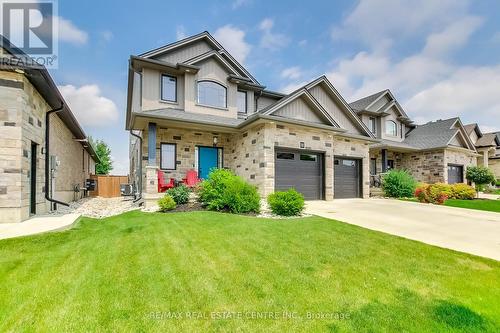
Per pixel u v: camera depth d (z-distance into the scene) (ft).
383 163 60.03
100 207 38.52
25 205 23.39
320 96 48.73
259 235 18.26
